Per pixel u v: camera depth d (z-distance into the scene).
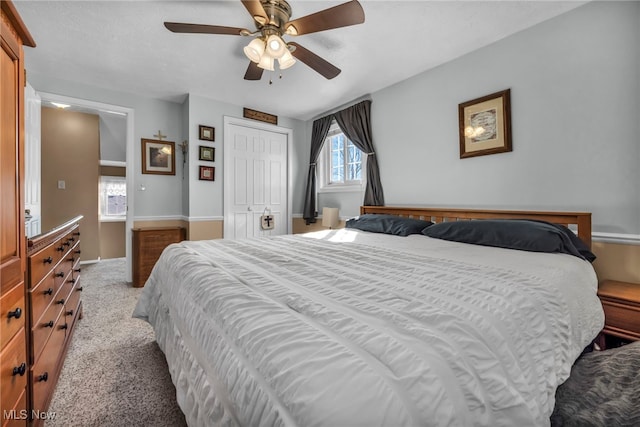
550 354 0.81
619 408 0.83
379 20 2.06
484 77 2.41
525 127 2.18
